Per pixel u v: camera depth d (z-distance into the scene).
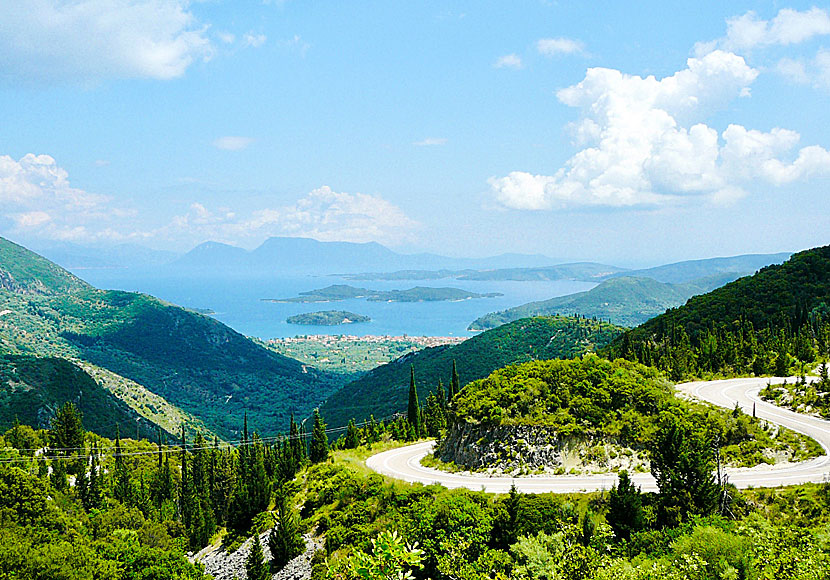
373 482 58.41
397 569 12.96
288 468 89.19
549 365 71.19
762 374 87.12
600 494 47.34
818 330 103.81
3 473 57.06
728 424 57.66
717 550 27.48
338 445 99.88
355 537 48.38
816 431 58.50
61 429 113.88
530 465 57.16
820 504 41.88
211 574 57.75
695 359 96.94
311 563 49.28
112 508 77.38
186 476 98.50
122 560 48.84
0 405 164.00
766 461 52.69
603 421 59.53
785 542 28.30
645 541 36.38
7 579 39.75
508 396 64.06
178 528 80.06
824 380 68.38
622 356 112.56
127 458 117.25
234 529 68.62
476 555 38.91
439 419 96.56
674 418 58.03
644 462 55.34
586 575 29.47
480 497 47.25
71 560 43.03
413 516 43.94
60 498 77.69
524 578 30.41
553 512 43.06
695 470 40.91
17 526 52.22
